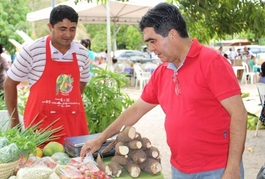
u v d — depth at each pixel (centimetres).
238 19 473
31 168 183
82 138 234
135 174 201
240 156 180
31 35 2347
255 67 1463
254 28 472
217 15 474
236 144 179
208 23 471
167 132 211
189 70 192
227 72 183
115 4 984
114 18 1145
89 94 427
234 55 1672
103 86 430
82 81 328
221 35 493
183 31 189
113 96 432
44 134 219
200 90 189
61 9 272
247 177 451
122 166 209
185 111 196
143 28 189
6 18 2117
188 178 206
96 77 432
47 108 285
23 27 2195
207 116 193
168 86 208
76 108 295
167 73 212
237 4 462
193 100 192
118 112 434
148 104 234
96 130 434
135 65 1292
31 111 287
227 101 181
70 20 272
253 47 2177
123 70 1375
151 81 228
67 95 290
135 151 205
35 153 211
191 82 192
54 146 230
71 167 187
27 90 498
